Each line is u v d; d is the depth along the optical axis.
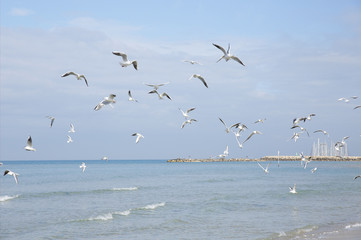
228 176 88.19
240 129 28.42
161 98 24.66
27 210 34.28
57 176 85.06
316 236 23.92
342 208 35.34
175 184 62.25
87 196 44.41
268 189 52.88
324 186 58.53
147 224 27.83
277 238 23.50
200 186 57.97
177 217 30.44
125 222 28.56
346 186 58.28
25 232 25.62
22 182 66.50
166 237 23.94
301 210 34.06
